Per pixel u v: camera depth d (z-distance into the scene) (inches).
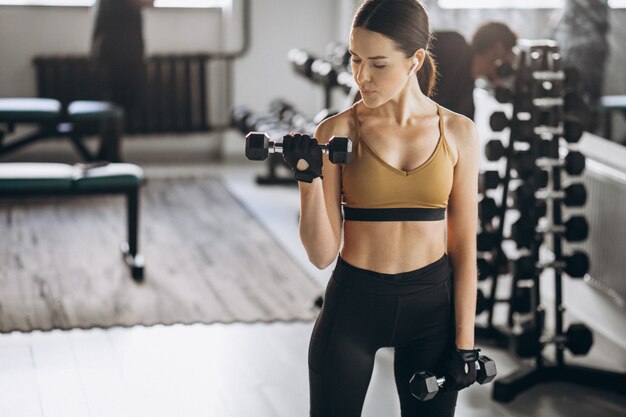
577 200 144.6
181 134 316.5
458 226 83.0
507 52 161.8
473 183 82.0
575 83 145.7
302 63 261.9
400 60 75.8
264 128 262.1
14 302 178.1
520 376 143.3
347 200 81.0
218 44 319.3
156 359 154.0
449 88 144.0
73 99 302.7
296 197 271.9
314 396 83.7
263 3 316.2
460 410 137.4
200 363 152.8
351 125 80.6
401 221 79.6
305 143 72.4
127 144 316.5
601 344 160.9
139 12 274.7
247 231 233.6
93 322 168.9
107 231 231.1
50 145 304.5
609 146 169.0
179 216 245.8
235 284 192.7
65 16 301.3
